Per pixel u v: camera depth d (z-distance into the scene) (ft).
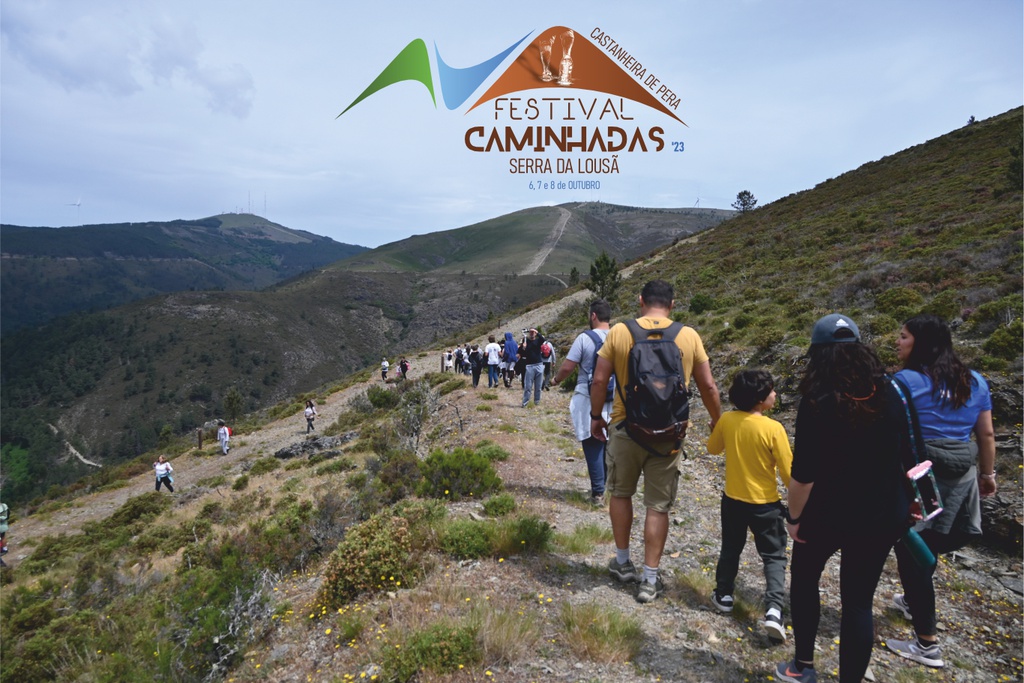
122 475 106.52
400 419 46.21
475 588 13.66
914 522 9.02
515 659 10.71
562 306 171.01
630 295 126.31
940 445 11.12
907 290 47.80
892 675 11.02
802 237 117.39
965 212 86.84
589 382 19.93
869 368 8.49
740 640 11.67
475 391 55.83
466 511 20.61
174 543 43.70
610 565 14.38
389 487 25.40
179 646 14.40
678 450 12.26
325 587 15.28
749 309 65.26
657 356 11.78
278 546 21.71
